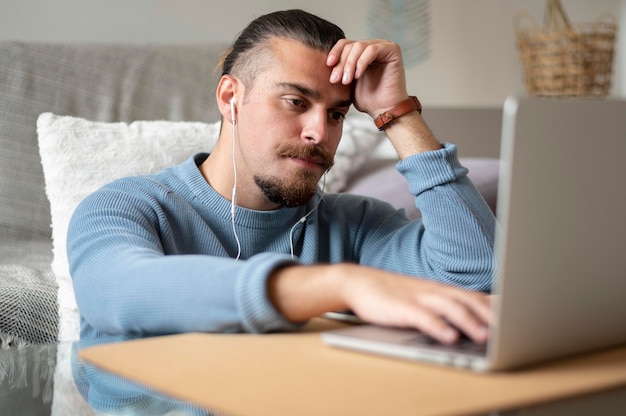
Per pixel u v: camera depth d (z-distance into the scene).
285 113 1.36
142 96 2.51
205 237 1.42
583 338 0.77
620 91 4.10
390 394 0.62
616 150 0.76
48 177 1.95
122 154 2.01
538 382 0.67
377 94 1.46
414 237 1.51
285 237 1.51
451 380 0.66
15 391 0.74
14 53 2.41
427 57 3.68
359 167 2.49
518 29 3.80
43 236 2.30
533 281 0.69
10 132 2.33
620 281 0.80
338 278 0.85
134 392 0.67
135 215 1.29
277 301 0.85
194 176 1.47
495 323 0.67
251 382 0.66
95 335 1.29
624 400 0.65
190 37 3.23
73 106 2.42
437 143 1.47
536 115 0.67
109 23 3.11
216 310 0.86
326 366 0.70
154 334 0.95
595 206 0.75
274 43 1.37
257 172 1.40
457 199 1.41
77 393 0.71
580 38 3.40
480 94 3.79
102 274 1.01
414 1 3.62
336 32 1.41
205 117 2.55
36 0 3.00
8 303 1.70
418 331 0.80
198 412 0.59
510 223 0.67
